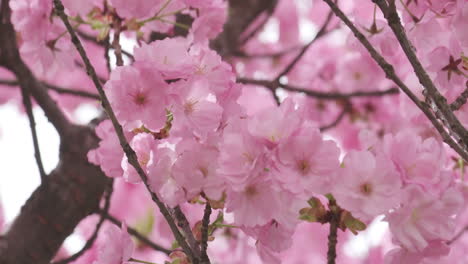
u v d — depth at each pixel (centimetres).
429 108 118
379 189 112
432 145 114
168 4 136
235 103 119
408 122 155
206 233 113
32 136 146
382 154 112
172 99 116
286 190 112
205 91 117
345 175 112
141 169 114
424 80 113
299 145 112
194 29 137
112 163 120
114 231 120
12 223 148
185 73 117
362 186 112
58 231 147
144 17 134
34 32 139
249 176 112
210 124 116
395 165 113
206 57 120
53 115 149
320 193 112
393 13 113
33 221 147
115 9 134
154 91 116
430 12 126
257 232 117
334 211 114
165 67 116
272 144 112
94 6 134
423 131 146
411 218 113
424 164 113
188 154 114
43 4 138
